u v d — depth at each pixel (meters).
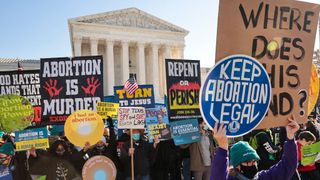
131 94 10.95
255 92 3.36
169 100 9.83
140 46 67.88
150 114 9.58
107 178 7.35
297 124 3.45
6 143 7.52
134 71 71.31
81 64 8.22
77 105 8.21
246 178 3.36
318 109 14.50
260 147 7.47
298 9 3.59
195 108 10.12
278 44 3.48
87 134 7.55
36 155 7.75
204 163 9.32
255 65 3.36
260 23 3.38
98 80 8.18
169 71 9.89
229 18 3.25
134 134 8.92
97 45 64.88
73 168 7.82
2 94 8.45
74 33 62.38
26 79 8.80
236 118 3.26
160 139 9.41
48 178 7.74
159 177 9.62
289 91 3.54
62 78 8.25
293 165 3.35
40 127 8.18
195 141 9.32
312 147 7.22
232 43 3.26
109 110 8.45
